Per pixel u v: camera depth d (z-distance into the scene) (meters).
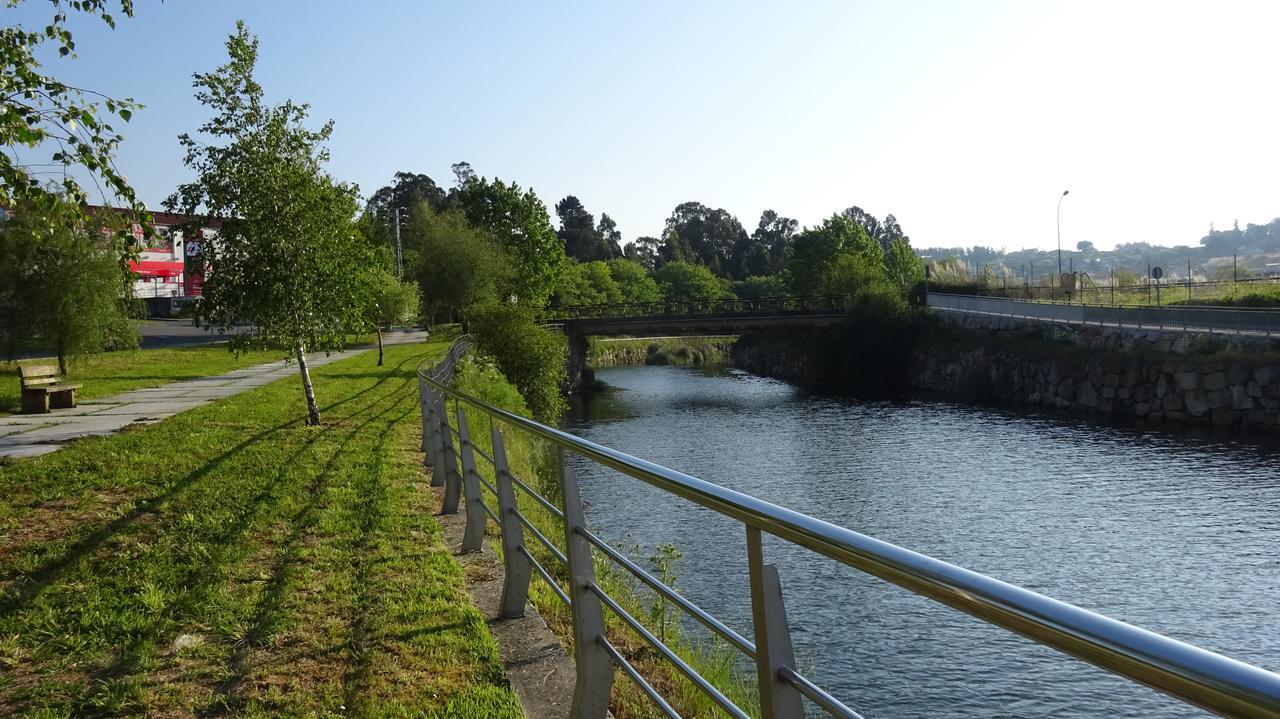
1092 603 14.92
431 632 5.09
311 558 6.75
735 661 6.47
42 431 15.70
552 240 78.94
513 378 36.94
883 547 1.49
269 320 15.31
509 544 5.39
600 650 3.59
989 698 7.98
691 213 184.62
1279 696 0.78
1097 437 34.12
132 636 5.17
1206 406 37.72
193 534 7.50
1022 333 51.47
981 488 24.61
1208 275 67.50
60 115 6.74
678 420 42.09
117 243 7.59
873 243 103.19
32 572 6.63
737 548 13.65
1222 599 14.74
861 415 42.44
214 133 15.16
